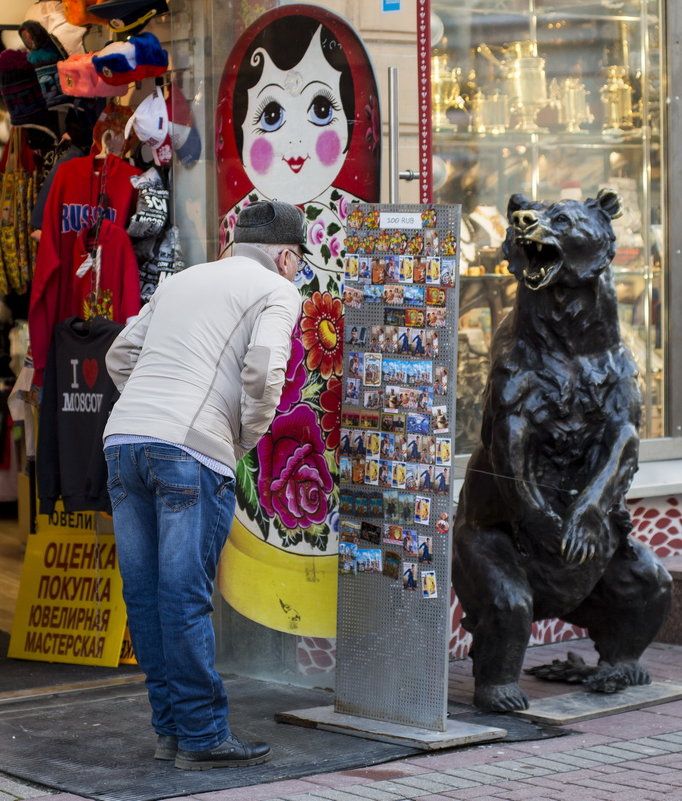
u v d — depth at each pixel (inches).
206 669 233.8
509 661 277.0
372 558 266.1
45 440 320.2
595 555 280.8
